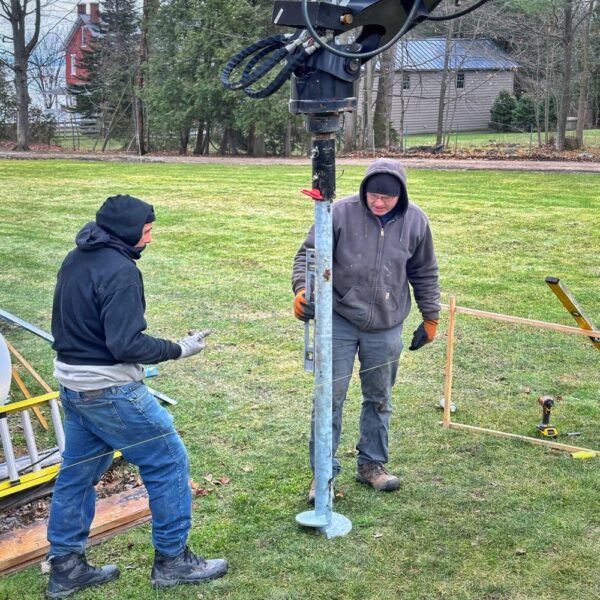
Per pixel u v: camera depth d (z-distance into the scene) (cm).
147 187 1655
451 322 465
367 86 2580
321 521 352
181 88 2823
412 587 317
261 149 2794
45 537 346
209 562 325
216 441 459
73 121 3416
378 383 382
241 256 976
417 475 413
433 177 1780
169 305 761
